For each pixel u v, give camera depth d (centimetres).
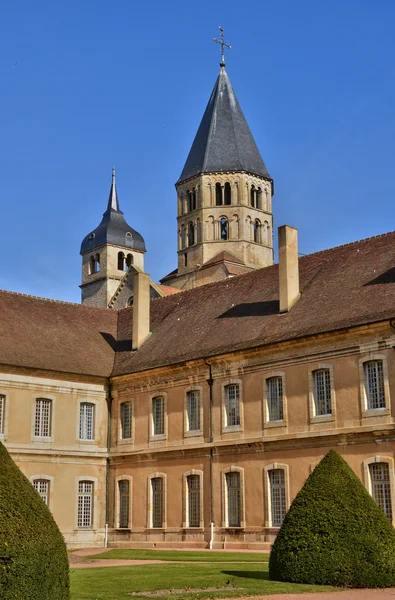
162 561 3127
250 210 8119
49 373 4475
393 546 2134
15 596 1558
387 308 3425
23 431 4328
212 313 4528
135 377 4534
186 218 8294
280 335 3781
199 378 4166
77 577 2388
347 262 4088
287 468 3656
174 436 4247
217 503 3950
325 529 2156
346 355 3503
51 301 5144
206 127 8438
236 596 1936
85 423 4606
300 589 2034
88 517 4519
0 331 4531
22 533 1611
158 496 4322
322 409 3581
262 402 3816
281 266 4050
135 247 10319
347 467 2291
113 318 5356
